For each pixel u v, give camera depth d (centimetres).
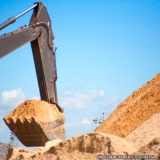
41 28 3231
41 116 2978
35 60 3256
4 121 3023
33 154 1573
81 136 1456
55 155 1447
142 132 2666
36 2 3231
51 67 3312
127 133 3177
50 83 3294
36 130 2945
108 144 1365
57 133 3080
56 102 3288
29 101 3089
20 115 2989
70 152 1434
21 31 2992
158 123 2733
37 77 3275
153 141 1338
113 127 3466
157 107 3372
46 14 3297
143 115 3356
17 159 1594
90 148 1394
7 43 2844
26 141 2998
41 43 3241
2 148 3166
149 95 3681
